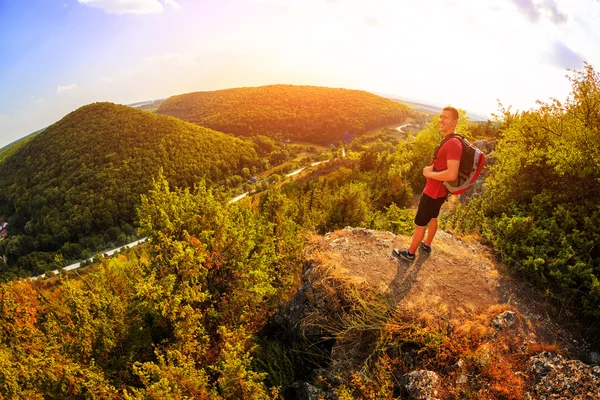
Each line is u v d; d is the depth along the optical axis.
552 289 3.97
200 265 5.05
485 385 2.94
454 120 3.65
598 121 5.39
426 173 3.81
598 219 4.26
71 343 4.38
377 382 3.25
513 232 4.79
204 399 3.40
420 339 3.43
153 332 4.96
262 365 4.32
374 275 4.38
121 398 3.97
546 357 3.05
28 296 6.43
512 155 6.18
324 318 4.20
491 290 4.12
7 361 3.87
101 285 6.02
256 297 5.19
